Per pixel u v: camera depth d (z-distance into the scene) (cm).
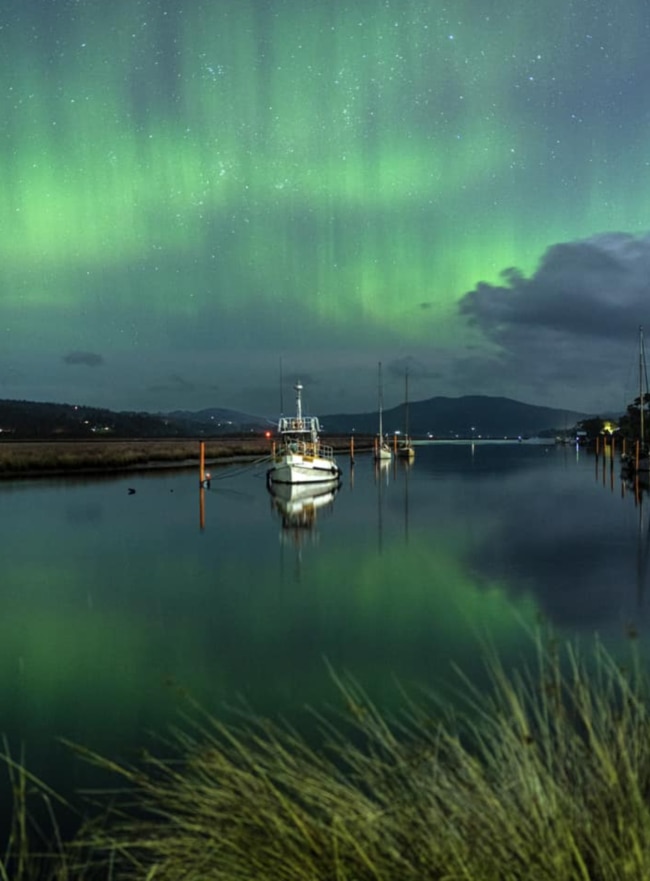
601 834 338
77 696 1097
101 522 3309
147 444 11012
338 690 1099
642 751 418
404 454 11269
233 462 8750
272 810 381
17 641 1420
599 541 2666
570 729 464
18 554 2480
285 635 1441
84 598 1806
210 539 2794
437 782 416
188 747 532
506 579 1970
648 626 1452
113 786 774
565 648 1289
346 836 349
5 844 649
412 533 2912
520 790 376
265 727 537
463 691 1062
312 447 6153
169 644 1388
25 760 859
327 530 3031
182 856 407
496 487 5350
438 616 1569
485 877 322
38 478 5972
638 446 6525
